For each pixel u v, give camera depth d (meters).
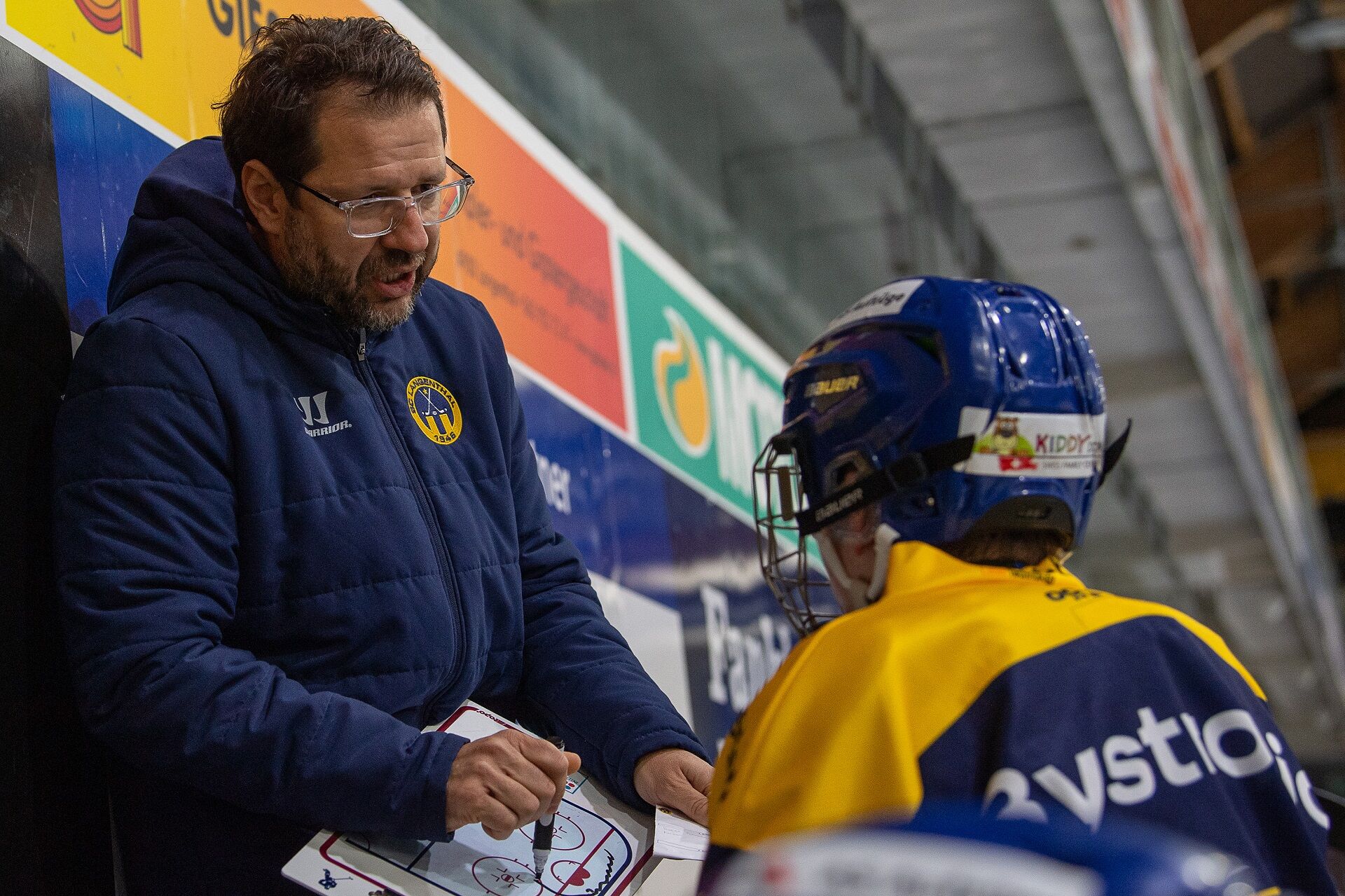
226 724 1.43
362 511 1.61
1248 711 1.09
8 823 1.52
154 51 2.04
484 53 3.21
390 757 1.46
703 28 4.82
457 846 1.52
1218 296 7.84
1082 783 1.01
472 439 1.79
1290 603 11.38
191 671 1.43
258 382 1.59
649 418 3.61
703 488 3.89
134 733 1.43
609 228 3.62
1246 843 1.02
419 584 1.63
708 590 3.76
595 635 1.83
